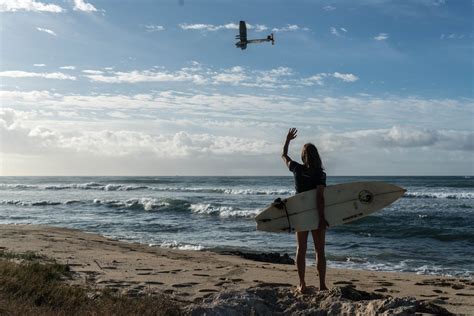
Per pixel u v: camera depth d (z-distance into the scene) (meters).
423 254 16.03
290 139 6.20
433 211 28.83
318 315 5.14
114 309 5.17
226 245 17.61
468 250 16.89
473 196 41.09
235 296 5.55
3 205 37.41
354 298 5.62
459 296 7.27
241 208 32.47
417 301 5.07
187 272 8.59
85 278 7.49
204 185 75.62
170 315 5.22
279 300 5.64
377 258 15.18
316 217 5.98
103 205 35.91
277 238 19.58
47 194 53.81
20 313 4.76
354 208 6.14
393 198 6.21
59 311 5.00
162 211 31.94
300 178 6.05
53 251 10.68
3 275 6.20
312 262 13.34
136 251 12.54
